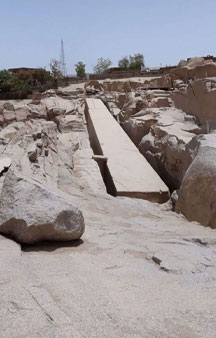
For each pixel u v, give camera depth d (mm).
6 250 4215
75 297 3170
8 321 2611
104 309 2988
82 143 17312
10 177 5160
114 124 19500
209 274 4094
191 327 2773
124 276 3898
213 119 14203
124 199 9844
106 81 36812
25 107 24344
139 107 22547
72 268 3979
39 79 54219
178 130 15078
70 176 10727
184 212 8062
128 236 5785
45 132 13648
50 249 4645
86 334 2576
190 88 16984
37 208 4715
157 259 4527
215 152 7484
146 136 17156
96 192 9977
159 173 14789
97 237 5383
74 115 24250
